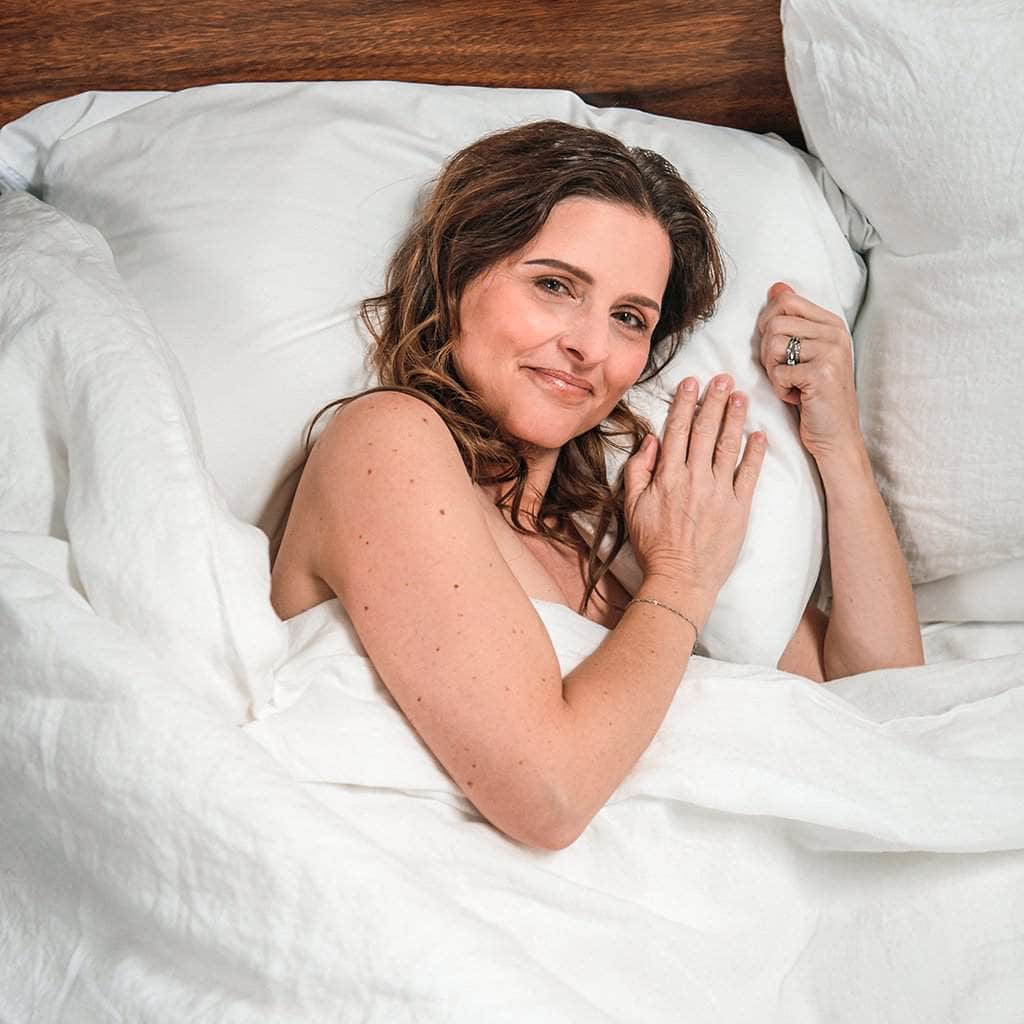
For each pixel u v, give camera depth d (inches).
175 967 37.0
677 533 50.5
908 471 58.4
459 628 40.0
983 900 46.3
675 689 44.7
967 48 52.8
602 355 47.2
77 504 41.8
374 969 34.4
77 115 56.7
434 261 48.5
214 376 49.8
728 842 44.3
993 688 52.5
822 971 44.2
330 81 57.1
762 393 56.0
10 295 46.2
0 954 39.1
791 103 63.7
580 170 47.3
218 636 39.8
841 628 58.2
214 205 52.2
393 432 42.4
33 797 38.0
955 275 55.8
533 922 39.5
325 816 36.1
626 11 60.6
